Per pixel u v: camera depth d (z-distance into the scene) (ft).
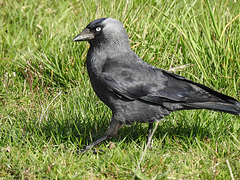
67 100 35.29
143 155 24.61
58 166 25.99
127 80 28.73
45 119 32.50
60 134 30.89
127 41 30.30
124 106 29.25
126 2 40.88
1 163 26.55
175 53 38.55
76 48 40.24
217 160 27.12
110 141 30.30
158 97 28.96
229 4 49.26
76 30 43.47
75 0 55.01
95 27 29.43
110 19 29.76
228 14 42.24
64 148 29.07
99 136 31.81
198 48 38.34
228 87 36.11
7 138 29.78
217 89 36.47
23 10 51.80
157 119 29.86
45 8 53.26
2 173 25.75
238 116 32.89
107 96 29.48
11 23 50.37
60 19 49.32
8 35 46.24
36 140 29.71
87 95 35.68
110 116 33.81
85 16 44.42
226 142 29.22
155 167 26.30
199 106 29.27
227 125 32.09
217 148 28.81
